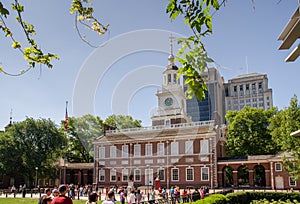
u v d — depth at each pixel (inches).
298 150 1066.1
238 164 1674.5
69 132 2121.1
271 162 1589.6
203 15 130.0
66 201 260.5
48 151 1989.4
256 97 4146.2
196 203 492.7
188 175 1689.2
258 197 940.0
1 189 1936.5
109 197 315.9
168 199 631.8
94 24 139.8
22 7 142.1
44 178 2031.3
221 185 1638.8
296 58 184.9
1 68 140.1
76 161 2284.7
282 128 1172.5
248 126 1923.0
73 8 141.3
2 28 152.4
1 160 1863.9
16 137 1934.1
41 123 2016.5
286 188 1526.8
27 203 1058.7
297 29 159.0
